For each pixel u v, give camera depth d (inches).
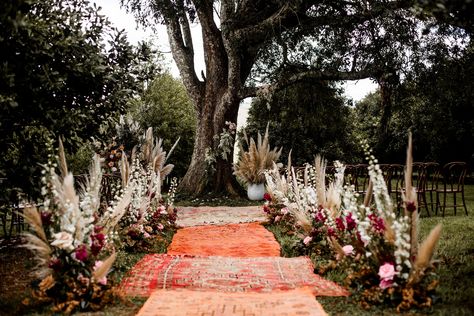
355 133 853.2
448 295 154.3
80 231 158.7
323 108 690.2
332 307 151.3
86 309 149.6
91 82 255.1
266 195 360.2
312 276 193.2
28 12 223.3
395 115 800.3
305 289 163.9
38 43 216.8
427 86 580.7
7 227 351.3
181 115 841.5
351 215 186.4
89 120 254.8
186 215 438.0
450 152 800.9
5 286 177.8
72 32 238.7
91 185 194.9
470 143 779.4
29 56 217.0
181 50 609.9
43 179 168.4
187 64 609.3
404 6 483.2
